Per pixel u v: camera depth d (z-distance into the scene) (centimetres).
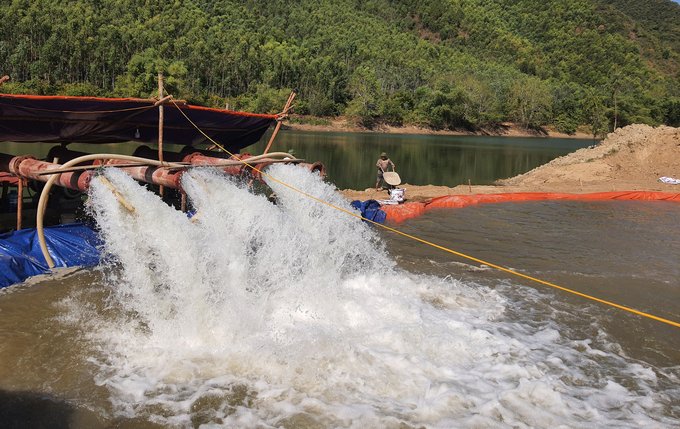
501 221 1245
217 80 12169
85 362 491
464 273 817
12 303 627
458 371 498
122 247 608
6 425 388
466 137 10150
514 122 13238
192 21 16700
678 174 2128
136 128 963
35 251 762
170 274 587
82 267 772
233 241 668
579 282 788
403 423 407
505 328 605
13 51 10494
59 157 881
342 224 844
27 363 484
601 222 1263
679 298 729
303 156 3381
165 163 770
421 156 3897
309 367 493
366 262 838
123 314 612
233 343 539
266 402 433
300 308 618
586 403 446
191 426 396
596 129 7256
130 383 456
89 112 812
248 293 620
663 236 1114
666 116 10444
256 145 4228
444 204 1466
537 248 988
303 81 12600
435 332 577
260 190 1109
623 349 562
